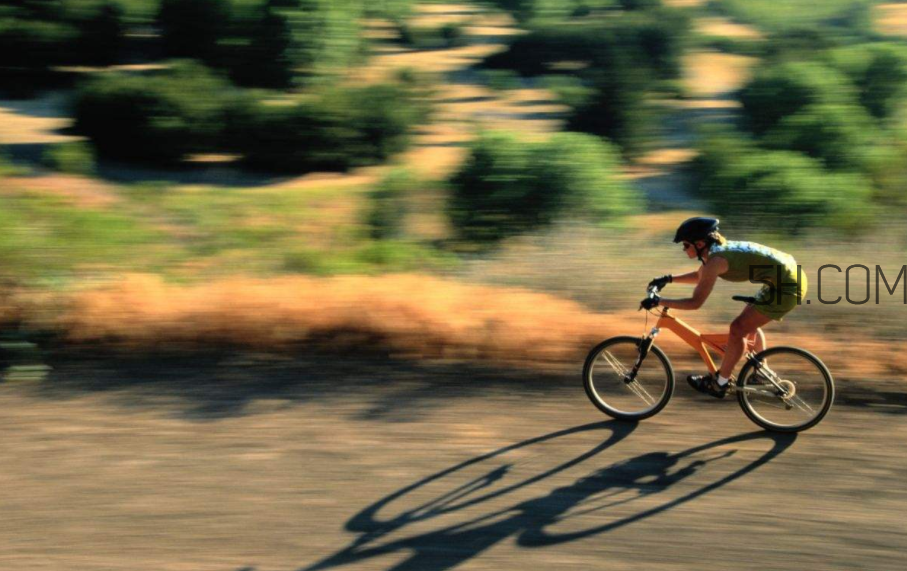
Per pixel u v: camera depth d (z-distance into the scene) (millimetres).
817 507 5289
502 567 4820
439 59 52688
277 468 5914
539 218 19531
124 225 14359
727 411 6664
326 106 32594
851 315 7992
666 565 4781
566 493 5551
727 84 44344
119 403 7016
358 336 8055
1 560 4891
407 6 57656
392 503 5457
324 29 44719
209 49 44531
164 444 6289
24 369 7633
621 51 44625
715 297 8570
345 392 7152
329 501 5492
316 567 4836
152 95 31906
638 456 6000
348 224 19734
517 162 20688
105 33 44469
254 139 32188
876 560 4754
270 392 7184
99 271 10047
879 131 27000
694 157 28562
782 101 30500
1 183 18469
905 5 68875
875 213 12750
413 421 6594
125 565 4840
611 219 19656
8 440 6371
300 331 8117
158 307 8523
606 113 33969
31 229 10695
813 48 48562
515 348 7730
